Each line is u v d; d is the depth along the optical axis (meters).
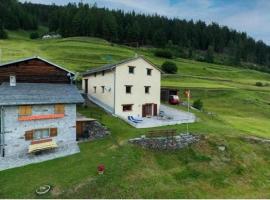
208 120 47.41
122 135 34.56
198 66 124.81
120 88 43.12
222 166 30.98
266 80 128.88
